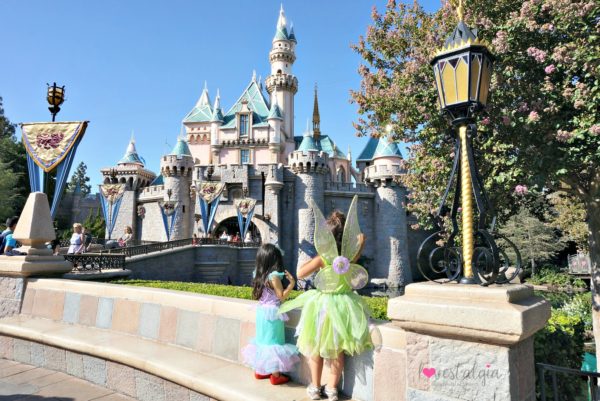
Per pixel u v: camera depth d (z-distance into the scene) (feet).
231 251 110.42
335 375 11.25
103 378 17.70
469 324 8.41
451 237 10.56
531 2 25.67
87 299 21.48
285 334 13.98
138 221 169.99
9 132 179.73
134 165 175.94
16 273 24.23
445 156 34.30
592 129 23.07
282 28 216.95
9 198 140.26
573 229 91.50
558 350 17.89
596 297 31.78
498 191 32.63
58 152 27.66
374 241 157.58
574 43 25.26
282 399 11.73
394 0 40.98
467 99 10.19
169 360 15.53
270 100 217.97
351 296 11.28
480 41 10.28
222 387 12.80
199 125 206.59
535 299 9.52
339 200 156.46
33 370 19.79
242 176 150.30
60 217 207.31
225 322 15.79
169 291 18.69
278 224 146.92
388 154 156.66
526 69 28.53
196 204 152.35
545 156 26.55
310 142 155.74
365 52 42.45
